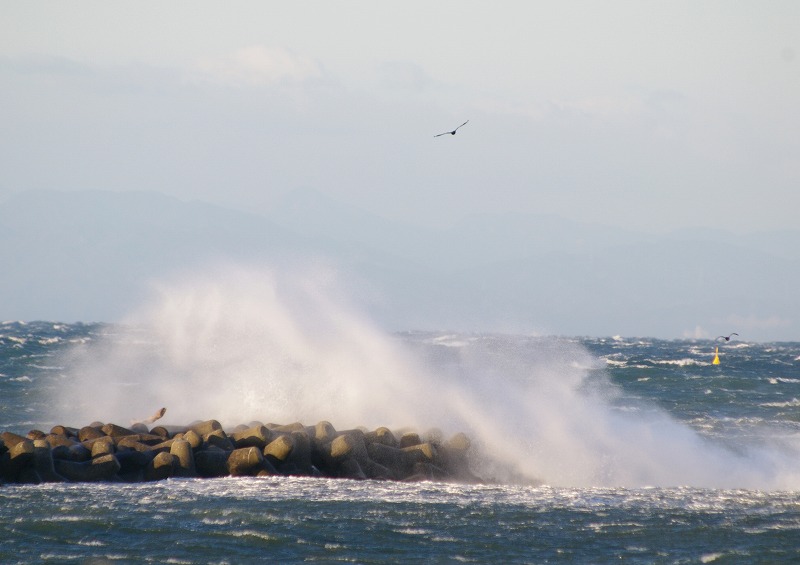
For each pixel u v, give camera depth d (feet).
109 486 231.91
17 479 233.55
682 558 191.93
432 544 195.72
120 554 184.55
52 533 194.70
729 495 248.73
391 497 231.50
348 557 186.60
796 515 225.76
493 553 191.62
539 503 231.91
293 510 214.90
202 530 199.00
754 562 190.29
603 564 187.42
